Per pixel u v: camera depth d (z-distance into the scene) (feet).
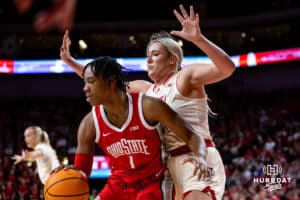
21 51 67.46
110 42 71.46
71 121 67.56
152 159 8.30
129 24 69.51
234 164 48.80
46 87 70.85
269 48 67.10
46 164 19.61
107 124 8.11
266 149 51.70
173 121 8.01
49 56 67.15
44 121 67.15
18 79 70.28
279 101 66.23
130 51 68.69
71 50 69.87
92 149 8.57
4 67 65.67
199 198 8.27
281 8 69.21
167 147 9.00
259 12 71.92
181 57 9.77
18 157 19.77
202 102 9.21
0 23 68.33
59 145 60.13
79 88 70.85
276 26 68.59
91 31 69.97
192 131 8.18
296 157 48.44
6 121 67.05
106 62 7.97
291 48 65.05
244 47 68.49
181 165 8.75
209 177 8.02
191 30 7.66
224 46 70.44
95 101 8.00
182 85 8.95
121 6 73.20
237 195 37.19
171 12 71.87
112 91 7.91
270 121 61.41
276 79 68.13
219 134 59.57
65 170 7.91
